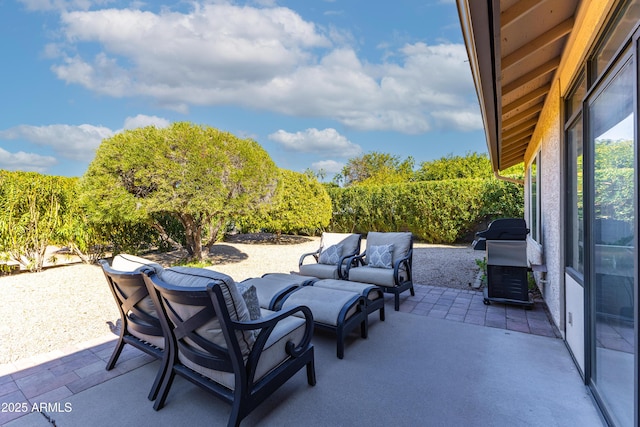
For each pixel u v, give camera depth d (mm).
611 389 1998
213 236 8125
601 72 2064
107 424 2100
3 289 5418
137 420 2135
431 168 21641
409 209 11352
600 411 2135
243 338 1947
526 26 2250
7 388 2494
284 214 11547
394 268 4500
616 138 1870
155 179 6102
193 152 6383
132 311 2588
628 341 1767
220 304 1796
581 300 2596
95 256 7699
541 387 2451
